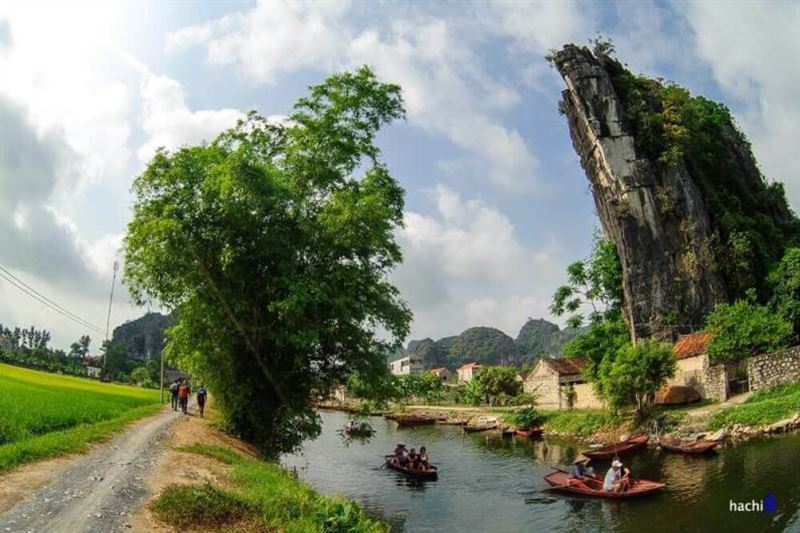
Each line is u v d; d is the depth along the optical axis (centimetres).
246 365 2761
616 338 6600
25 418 2147
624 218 6644
